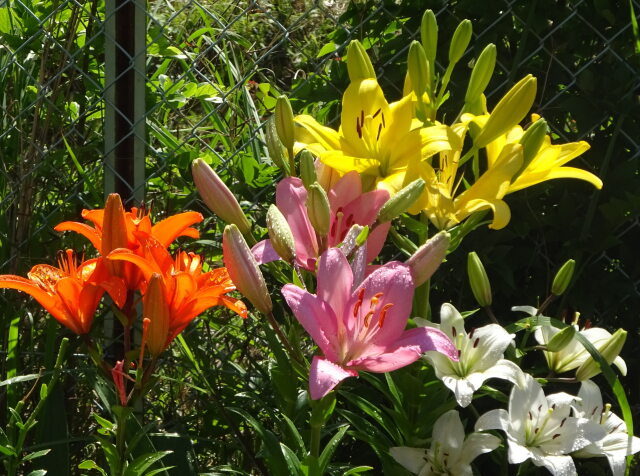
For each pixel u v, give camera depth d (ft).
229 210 5.08
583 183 7.36
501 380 7.36
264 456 5.44
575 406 5.63
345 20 7.74
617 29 7.33
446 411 5.63
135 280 5.00
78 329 4.91
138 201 7.04
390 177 5.22
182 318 4.89
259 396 7.14
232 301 5.11
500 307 7.48
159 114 8.63
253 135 7.47
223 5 10.25
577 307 7.27
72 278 4.74
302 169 4.92
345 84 7.57
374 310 4.55
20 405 5.61
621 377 7.51
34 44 7.93
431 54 5.69
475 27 7.38
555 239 7.28
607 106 7.10
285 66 11.01
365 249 4.88
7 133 7.51
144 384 4.82
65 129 8.05
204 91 8.28
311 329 4.47
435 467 5.45
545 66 7.48
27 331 7.50
